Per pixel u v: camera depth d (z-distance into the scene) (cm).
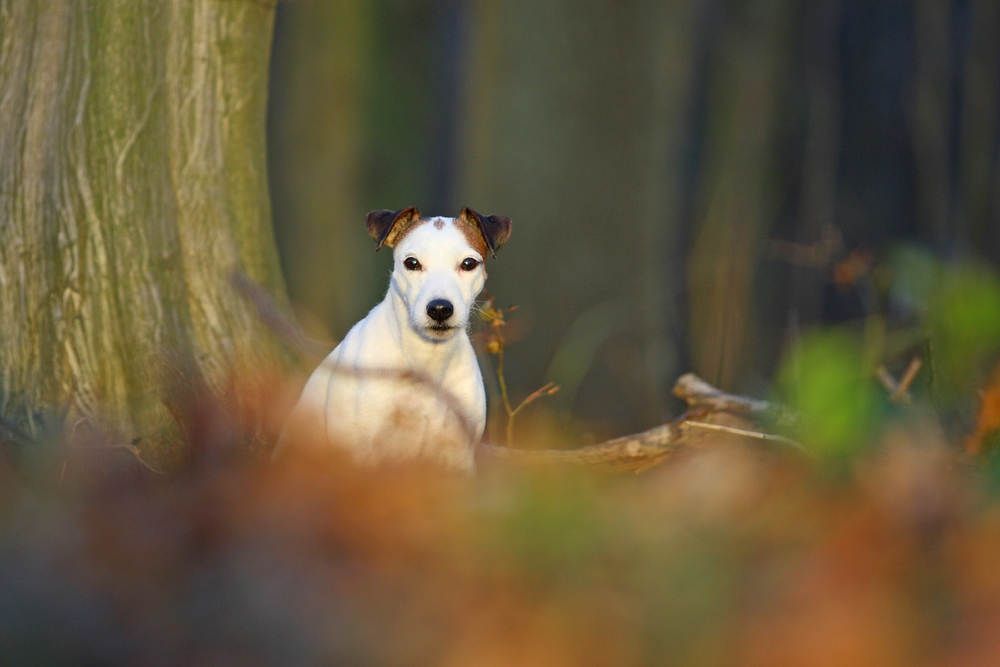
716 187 2491
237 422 879
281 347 1005
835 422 371
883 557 396
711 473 652
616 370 1772
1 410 871
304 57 2508
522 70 1759
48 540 582
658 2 1748
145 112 927
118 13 907
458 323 824
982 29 2350
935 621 365
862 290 1305
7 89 905
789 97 2745
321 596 504
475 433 891
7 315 894
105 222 910
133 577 541
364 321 925
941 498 420
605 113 1750
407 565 521
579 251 1777
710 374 1809
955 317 466
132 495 698
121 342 914
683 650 407
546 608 451
